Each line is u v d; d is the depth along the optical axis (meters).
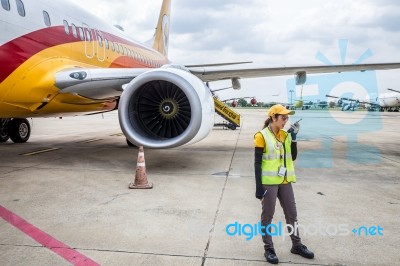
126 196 4.98
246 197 4.95
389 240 3.44
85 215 4.14
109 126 21.86
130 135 6.50
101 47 8.85
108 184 5.71
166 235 3.54
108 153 9.34
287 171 3.11
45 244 3.31
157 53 14.57
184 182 5.88
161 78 6.41
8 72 5.78
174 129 6.89
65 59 7.18
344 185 5.77
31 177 6.19
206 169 7.07
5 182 5.79
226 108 17.95
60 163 7.70
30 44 6.21
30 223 3.86
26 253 3.11
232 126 18.38
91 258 3.02
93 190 5.31
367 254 3.13
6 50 5.71
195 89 6.35
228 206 4.52
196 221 3.95
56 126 21.73
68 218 4.03
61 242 3.36
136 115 6.82
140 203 4.64
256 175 3.04
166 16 17.33
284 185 3.15
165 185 5.66
